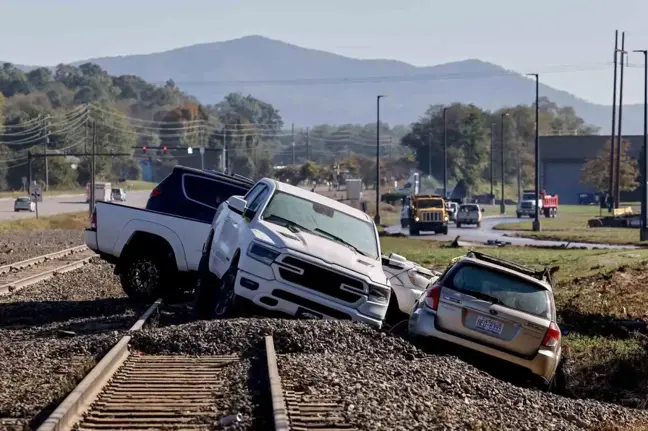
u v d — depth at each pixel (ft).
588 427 62.85
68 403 50.03
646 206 299.17
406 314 101.45
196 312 97.71
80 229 371.76
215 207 113.39
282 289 83.35
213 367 66.39
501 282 78.33
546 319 76.89
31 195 414.82
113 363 64.69
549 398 71.26
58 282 141.49
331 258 84.84
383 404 56.80
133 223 109.40
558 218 510.58
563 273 165.27
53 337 82.02
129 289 109.70
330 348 73.92
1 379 60.90
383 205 575.38
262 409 53.52
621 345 98.58
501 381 72.79
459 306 77.25
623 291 135.03
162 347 72.64
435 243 289.12
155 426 49.60
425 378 67.62
